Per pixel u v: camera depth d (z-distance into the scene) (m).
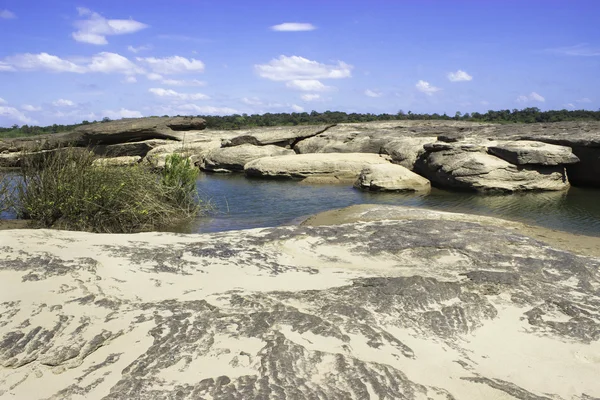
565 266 4.40
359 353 2.95
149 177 10.95
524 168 13.79
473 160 14.00
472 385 2.73
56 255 3.97
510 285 3.91
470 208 11.52
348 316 3.35
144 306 3.31
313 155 18.41
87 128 21.42
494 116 34.09
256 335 3.03
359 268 4.31
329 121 39.62
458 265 4.44
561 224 9.70
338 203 12.63
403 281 3.82
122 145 21.48
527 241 4.92
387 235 5.03
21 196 9.77
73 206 9.23
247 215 11.20
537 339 3.29
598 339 3.30
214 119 39.50
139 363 2.76
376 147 19.48
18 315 3.10
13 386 2.61
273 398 2.52
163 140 22.20
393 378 2.73
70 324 3.05
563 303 3.70
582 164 14.15
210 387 2.58
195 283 3.76
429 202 12.48
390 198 13.27
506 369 2.96
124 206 9.69
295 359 2.82
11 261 3.79
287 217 10.94
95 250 4.22
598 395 2.74
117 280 3.69
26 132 31.22
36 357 2.78
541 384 2.83
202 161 21.56
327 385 2.64
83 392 2.56
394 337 3.16
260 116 42.25
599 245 7.92
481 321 3.47
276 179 17.69
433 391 2.67
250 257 4.38
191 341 2.94
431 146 15.48
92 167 10.19
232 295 3.55
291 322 3.20
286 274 4.06
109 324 3.08
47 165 10.12
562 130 15.45
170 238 4.88
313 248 4.78
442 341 3.20
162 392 2.54
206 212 11.50
